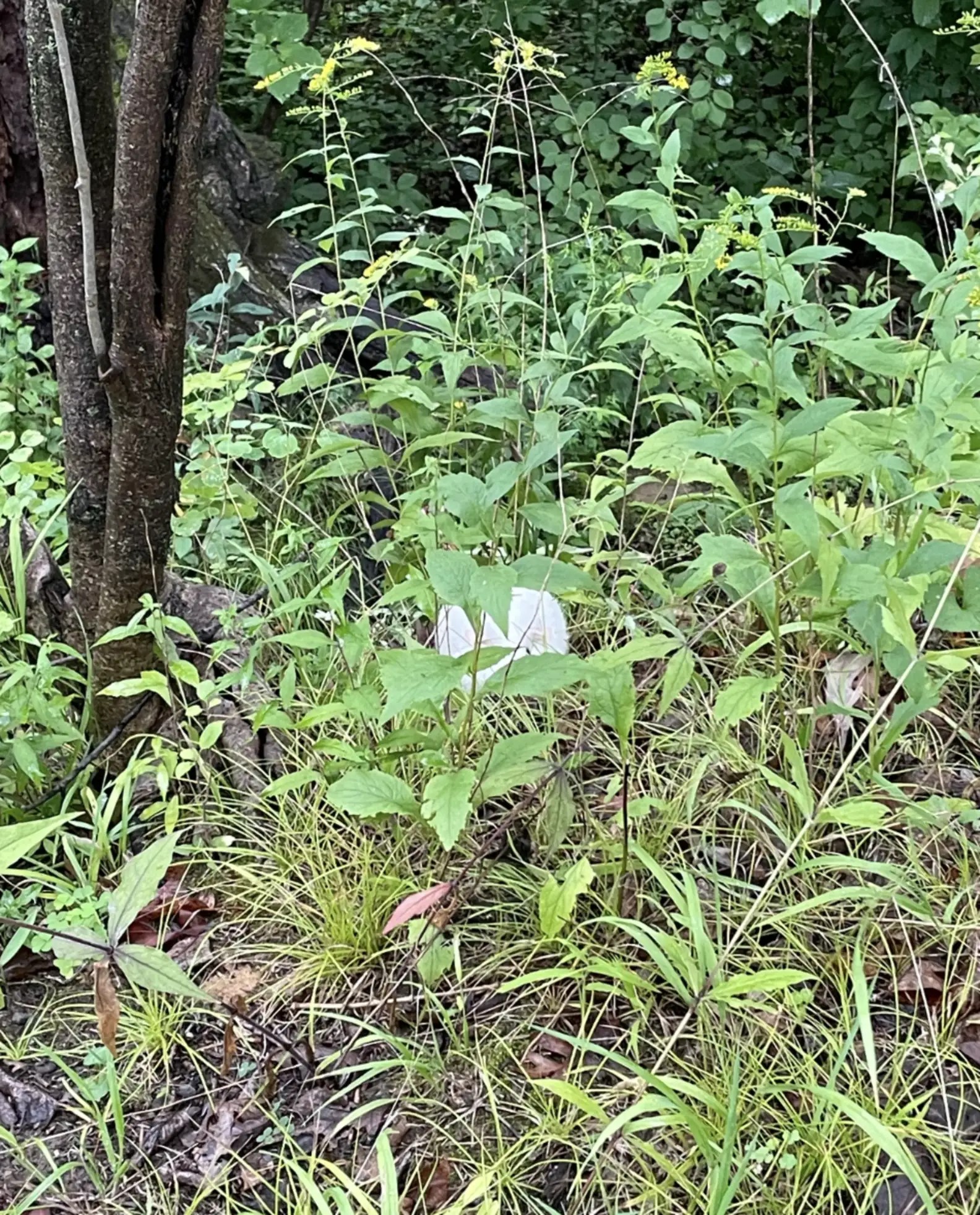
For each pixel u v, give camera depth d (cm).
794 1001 157
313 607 240
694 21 426
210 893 194
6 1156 156
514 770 164
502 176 453
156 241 174
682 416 309
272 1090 162
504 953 175
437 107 475
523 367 252
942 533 198
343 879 186
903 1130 147
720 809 196
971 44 426
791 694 216
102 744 205
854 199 432
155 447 188
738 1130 147
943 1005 164
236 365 258
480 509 169
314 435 273
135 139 161
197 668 229
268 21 355
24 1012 177
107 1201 150
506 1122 156
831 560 171
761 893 165
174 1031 172
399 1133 156
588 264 322
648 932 152
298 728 172
